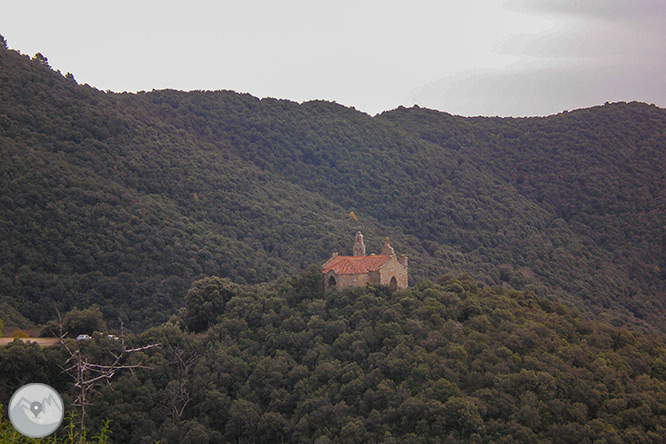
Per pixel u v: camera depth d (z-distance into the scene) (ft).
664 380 328.29
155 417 312.29
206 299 399.65
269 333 351.05
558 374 309.01
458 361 308.60
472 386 302.04
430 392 291.38
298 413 302.25
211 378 325.21
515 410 287.28
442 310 345.72
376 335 329.93
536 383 299.79
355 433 279.90
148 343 346.33
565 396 302.25
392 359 311.06
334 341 334.85
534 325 342.85
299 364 330.34
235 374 330.13
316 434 289.74
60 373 311.06
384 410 289.74
